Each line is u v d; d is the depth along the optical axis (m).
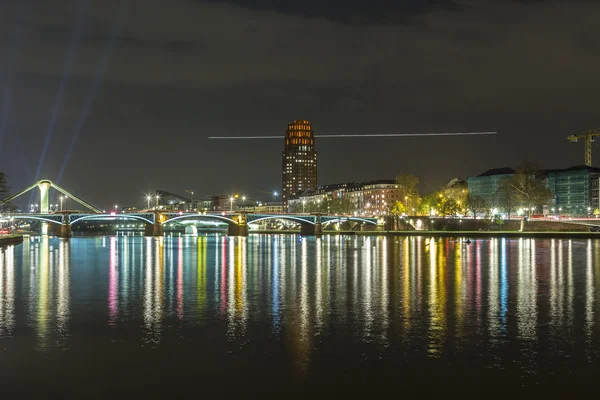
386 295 67.31
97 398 34.38
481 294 67.88
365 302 62.19
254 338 46.28
